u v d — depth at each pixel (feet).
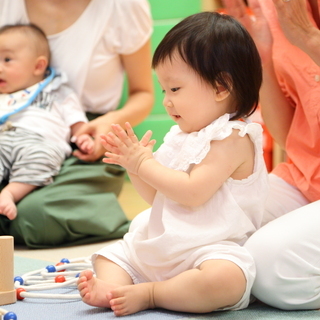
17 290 5.69
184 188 5.29
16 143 9.32
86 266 6.72
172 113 5.72
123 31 10.39
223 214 5.41
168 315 5.07
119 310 5.00
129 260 5.75
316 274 5.23
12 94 9.86
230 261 5.00
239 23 5.74
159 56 5.65
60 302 5.55
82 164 9.88
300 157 6.70
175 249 5.25
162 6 16.98
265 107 7.18
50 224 8.81
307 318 5.02
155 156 5.81
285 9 5.83
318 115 6.35
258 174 5.67
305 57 6.51
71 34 10.34
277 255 5.19
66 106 10.12
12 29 10.03
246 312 5.23
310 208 5.67
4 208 8.77
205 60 5.44
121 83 11.00
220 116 5.66
